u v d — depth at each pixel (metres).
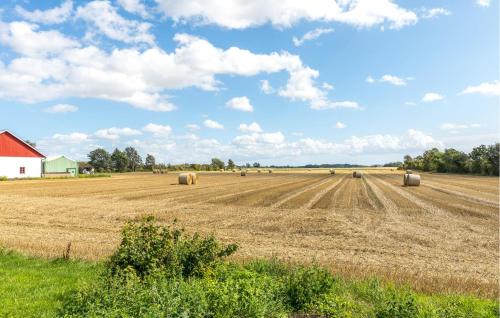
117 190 41.69
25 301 8.45
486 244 15.96
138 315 7.25
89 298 7.88
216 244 10.19
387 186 48.50
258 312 7.48
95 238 16.62
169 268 9.30
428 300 8.77
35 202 29.97
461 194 37.78
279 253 14.04
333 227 19.48
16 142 68.44
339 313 8.05
